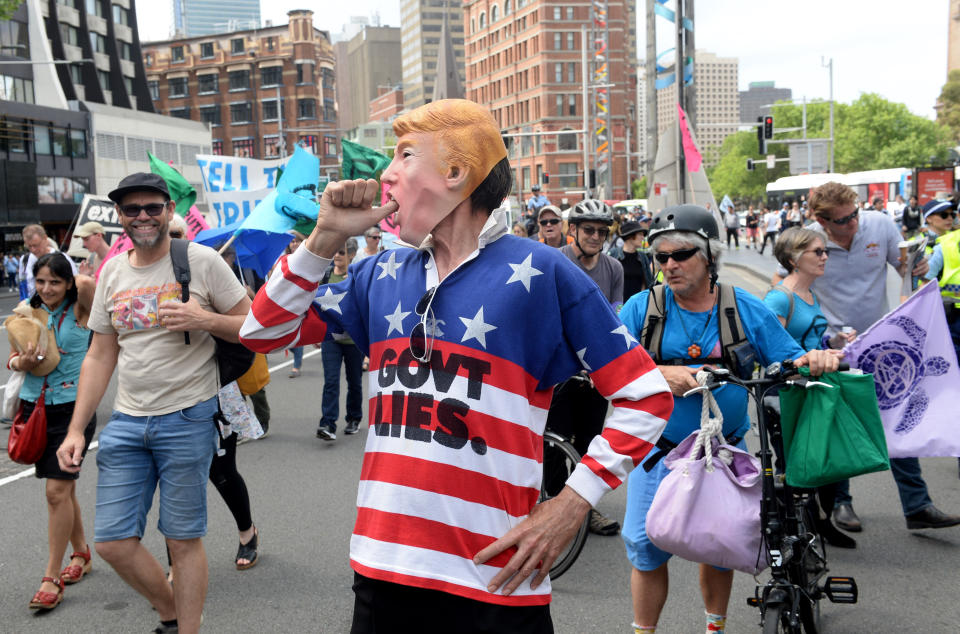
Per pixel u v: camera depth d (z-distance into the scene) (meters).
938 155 94.12
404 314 1.96
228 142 108.12
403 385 1.92
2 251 37.41
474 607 1.85
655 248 3.05
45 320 4.09
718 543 2.77
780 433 3.19
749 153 107.50
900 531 4.84
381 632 1.90
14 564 4.60
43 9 58.31
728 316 3.09
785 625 2.74
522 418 1.91
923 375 3.98
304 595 4.13
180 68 108.50
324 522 5.21
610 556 4.62
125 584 4.33
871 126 96.81
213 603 4.05
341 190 1.90
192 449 3.31
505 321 1.89
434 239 1.96
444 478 1.85
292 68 106.50
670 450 3.02
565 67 101.06
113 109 48.03
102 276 3.44
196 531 3.33
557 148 100.69
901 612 3.81
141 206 3.29
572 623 3.78
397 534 1.86
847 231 4.86
